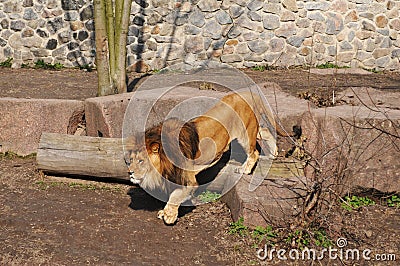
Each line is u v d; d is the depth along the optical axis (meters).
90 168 6.16
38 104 7.12
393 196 5.78
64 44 11.58
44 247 4.79
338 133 5.72
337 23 12.00
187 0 11.56
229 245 4.88
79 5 11.45
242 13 11.77
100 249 4.79
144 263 4.59
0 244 4.82
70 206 5.59
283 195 5.17
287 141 6.27
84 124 7.46
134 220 5.32
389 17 12.17
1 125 7.13
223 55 11.84
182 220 5.36
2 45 11.53
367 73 11.27
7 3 11.41
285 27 11.91
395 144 5.70
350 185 5.70
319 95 7.84
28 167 6.74
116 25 7.76
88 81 10.12
